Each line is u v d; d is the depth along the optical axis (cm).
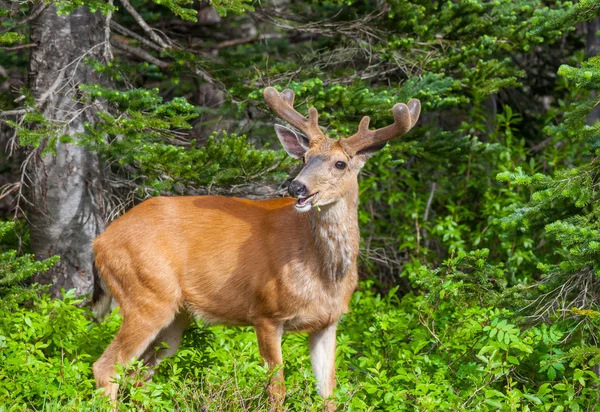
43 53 1322
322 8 1571
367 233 1630
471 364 1008
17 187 1320
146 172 1223
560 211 1099
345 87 1295
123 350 1024
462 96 1359
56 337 1057
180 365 1045
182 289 1041
